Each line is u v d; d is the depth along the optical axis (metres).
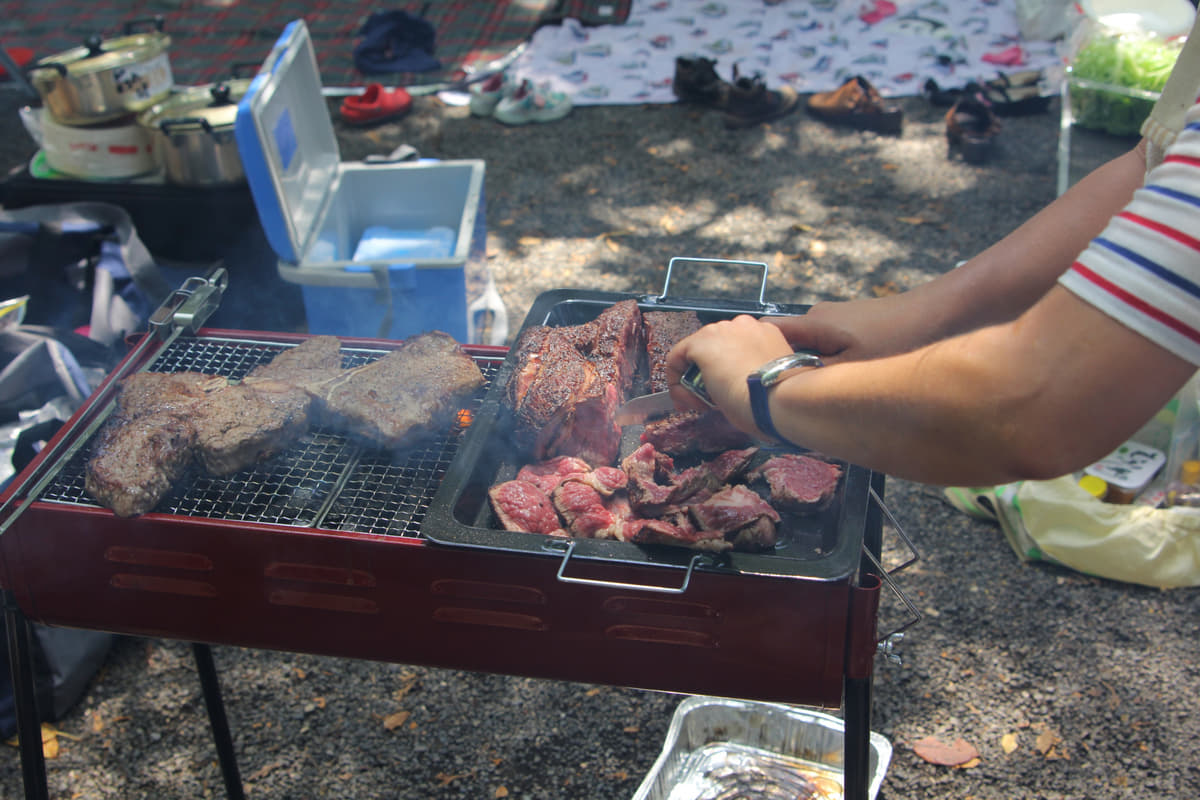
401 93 5.37
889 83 5.43
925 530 2.96
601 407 1.71
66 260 3.28
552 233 4.44
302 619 1.62
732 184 4.75
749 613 1.42
